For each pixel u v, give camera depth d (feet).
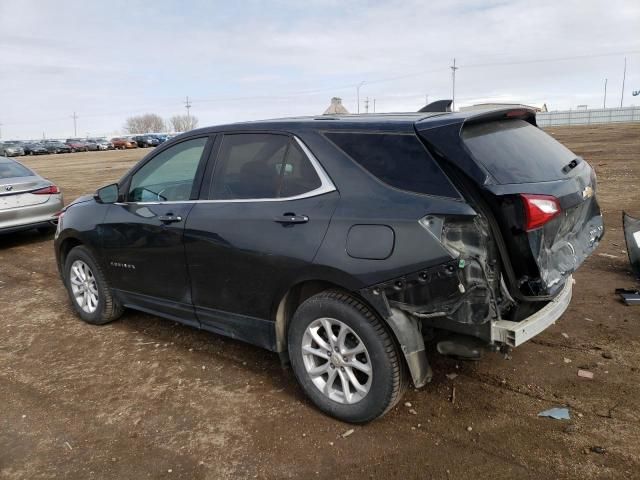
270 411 11.24
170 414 11.30
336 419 10.78
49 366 13.85
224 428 10.71
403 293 9.43
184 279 13.03
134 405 11.73
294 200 10.88
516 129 11.16
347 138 10.55
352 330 10.12
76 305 16.87
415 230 9.24
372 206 9.78
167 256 13.25
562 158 11.18
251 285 11.51
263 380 12.59
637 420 10.25
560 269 9.93
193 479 9.26
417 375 9.64
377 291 9.57
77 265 16.60
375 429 10.41
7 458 10.04
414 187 9.57
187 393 12.14
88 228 15.47
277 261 10.81
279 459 9.68
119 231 14.49
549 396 11.22
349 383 10.53
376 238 9.57
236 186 12.07
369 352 9.96
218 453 9.93
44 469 9.68
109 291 15.76
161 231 13.23
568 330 14.32
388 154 9.98
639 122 208.64
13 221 27.81
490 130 10.37
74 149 207.51
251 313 11.80
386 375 9.84
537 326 9.47
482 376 12.15
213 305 12.57
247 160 12.01
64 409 11.68
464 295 9.09
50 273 23.32
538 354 13.07
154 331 15.89
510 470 9.05
